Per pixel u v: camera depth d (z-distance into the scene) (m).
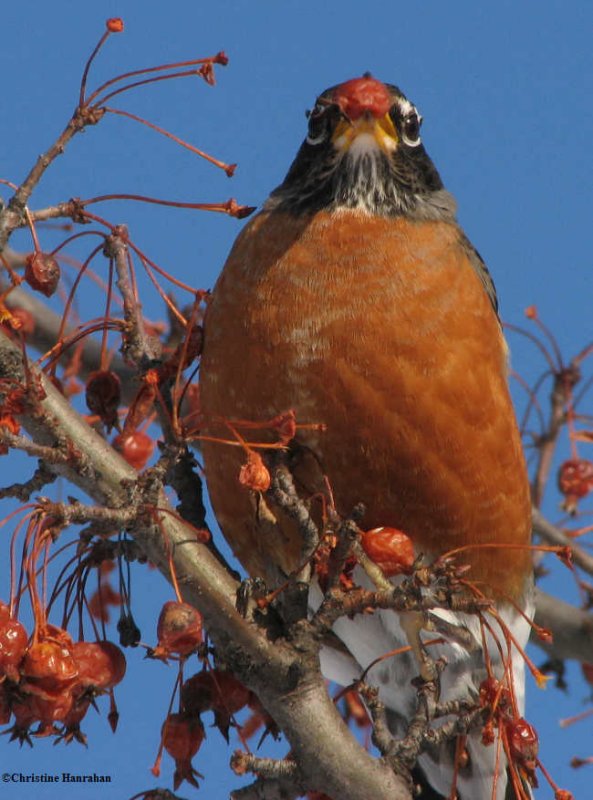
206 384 8.59
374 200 9.02
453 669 9.03
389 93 9.52
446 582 6.68
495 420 8.39
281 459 7.05
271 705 7.02
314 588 8.73
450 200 9.45
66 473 6.87
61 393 7.36
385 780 7.00
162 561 7.05
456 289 8.45
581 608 11.03
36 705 6.27
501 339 8.80
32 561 6.36
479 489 8.37
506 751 7.14
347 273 8.38
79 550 7.04
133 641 7.32
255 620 7.04
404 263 8.43
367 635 9.12
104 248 7.66
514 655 8.94
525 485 8.76
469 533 8.45
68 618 7.34
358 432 8.20
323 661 9.47
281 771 7.02
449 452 8.24
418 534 8.42
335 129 9.14
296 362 8.23
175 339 10.14
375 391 8.17
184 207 7.09
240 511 8.60
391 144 9.17
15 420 6.59
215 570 7.09
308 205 9.02
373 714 7.29
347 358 8.18
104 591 8.46
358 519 6.82
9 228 6.83
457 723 7.18
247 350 8.34
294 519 6.95
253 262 8.57
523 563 8.80
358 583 8.31
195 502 8.08
